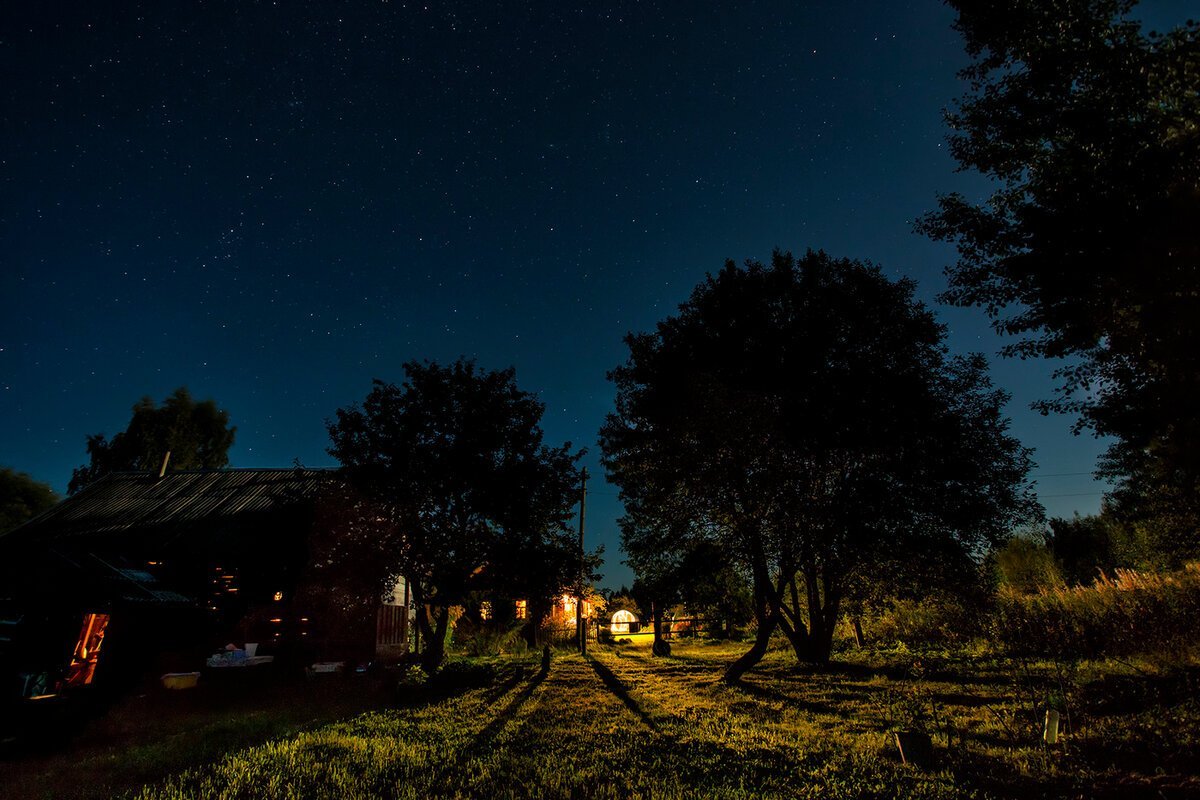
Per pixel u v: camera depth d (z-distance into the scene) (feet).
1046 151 41.45
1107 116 37.50
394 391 62.44
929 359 61.00
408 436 59.88
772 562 54.90
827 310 60.49
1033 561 86.33
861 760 24.97
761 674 56.75
